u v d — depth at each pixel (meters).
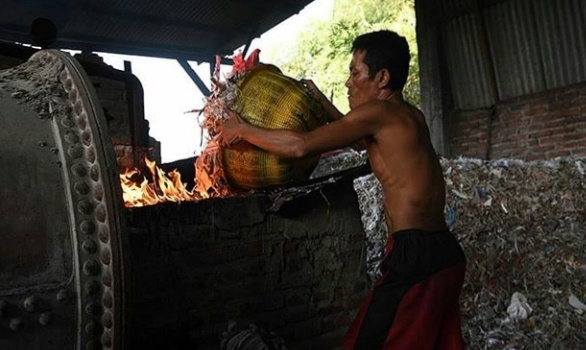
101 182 1.54
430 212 2.14
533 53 6.22
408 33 13.86
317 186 2.65
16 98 1.64
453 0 6.60
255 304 2.47
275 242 2.56
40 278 1.45
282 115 2.31
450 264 2.10
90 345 1.52
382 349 2.07
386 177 2.16
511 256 4.12
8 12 6.02
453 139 7.05
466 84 6.84
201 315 2.26
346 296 2.89
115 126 3.79
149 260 2.09
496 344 3.38
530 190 4.76
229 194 2.65
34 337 1.44
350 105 2.35
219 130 2.42
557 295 3.72
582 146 5.96
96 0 6.19
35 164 1.51
